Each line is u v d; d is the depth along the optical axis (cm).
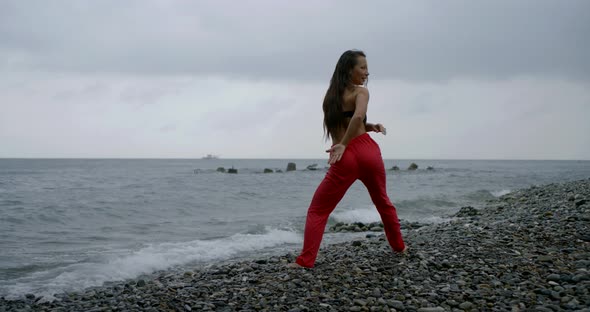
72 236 913
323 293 378
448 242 561
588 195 1010
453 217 1062
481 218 874
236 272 502
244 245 782
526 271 407
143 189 2092
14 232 959
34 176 3575
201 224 1081
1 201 1511
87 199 1602
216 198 1725
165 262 644
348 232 947
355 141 440
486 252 492
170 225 1066
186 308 354
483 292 357
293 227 1009
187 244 785
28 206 1368
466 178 3419
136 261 640
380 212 488
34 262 653
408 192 2062
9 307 421
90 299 435
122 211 1315
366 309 334
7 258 684
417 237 630
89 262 649
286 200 1741
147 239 871
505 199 1480
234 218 1198
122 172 4828
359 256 507
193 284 447
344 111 446
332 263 480
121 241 851
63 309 389
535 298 336
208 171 5141
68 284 536
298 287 400
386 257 489
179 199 1647
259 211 1388
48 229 1005
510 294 347
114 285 533
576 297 328
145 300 385
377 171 450
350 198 1697
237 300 373
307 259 451
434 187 2438
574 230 574
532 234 579
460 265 443
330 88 456
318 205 455
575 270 399
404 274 421
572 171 5297
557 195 1215
